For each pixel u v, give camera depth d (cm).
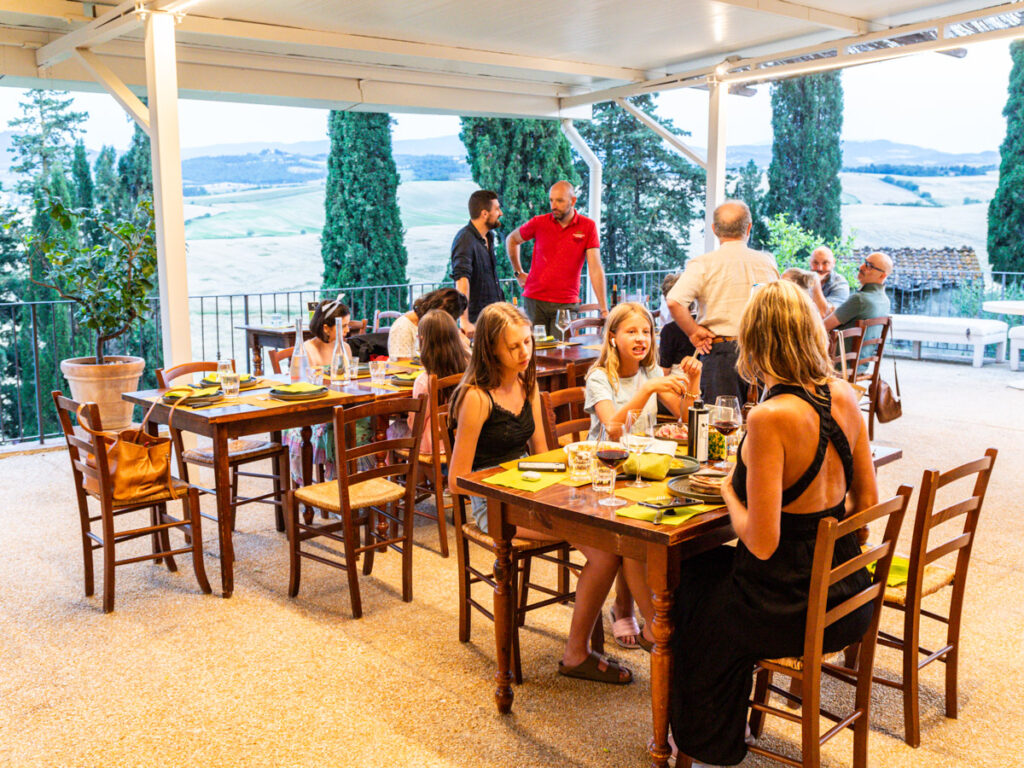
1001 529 448
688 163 1573
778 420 206
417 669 309
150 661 316
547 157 1320
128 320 684
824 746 260
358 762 253
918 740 260
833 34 703
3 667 312
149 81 523
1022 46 1133
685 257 1596
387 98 804
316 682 300
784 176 1409
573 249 694
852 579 224
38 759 256
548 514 250
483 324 317
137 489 359
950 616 271
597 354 568
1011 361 933
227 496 372
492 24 648
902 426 673
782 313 214
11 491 541
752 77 750
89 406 343
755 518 210
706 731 229
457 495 320
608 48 746
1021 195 1154
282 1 567
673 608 233
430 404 406
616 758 254
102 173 1276
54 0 572
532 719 275
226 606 364
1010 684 295
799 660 223
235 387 417
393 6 587
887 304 646
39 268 1123
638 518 234
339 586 385
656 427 338
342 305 475
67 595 377
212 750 260
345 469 343
